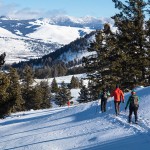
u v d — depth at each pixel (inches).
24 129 1034.7
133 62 1488.7
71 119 1000.9
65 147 707.4
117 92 888.3
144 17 1523.1
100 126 812.0
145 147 570.6
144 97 1001.5
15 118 1485.0
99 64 1927.9
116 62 1508.4
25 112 1891.0
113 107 1011.9
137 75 1494.8
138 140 624.4
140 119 802.2
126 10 1545.3
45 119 1118.4
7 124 1290.6
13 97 1766.7
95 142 688.4
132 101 764.6
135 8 1514.5
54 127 938.7
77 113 1072.8
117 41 1572.3
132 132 697.0
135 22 1517.0
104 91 987.9
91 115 982.4
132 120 808.9
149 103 930.1
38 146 751.7
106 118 884.6
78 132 807.1
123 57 1486.2
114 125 791.7
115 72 1557.6
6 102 1722.4
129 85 1539.1
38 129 968.9
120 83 1552.7
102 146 644.7
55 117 1106.7
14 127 1131.3
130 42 1528.1
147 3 1518.2
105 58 1686.8
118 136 688.4
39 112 1683.1
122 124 782.5
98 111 1013.2
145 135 649.0
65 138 776.3
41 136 846.5
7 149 799.1
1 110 1710.1
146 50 1505.9
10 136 961.5
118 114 895.1
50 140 784.9
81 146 688.4
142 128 714.2
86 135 760.3
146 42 1509.6
